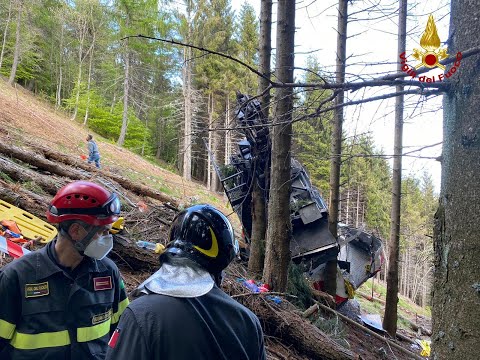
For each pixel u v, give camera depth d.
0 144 8.41
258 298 5.38
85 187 1.98
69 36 39.28
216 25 28.70
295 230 7.95
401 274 38.44
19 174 7.38
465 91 2.14
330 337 5.72
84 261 2.04
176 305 1.31
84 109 33.53
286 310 5.55
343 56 7.80
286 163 6.07
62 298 1.93
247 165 8.09
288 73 5.54
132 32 30.52
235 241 1.55
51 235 5.61
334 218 8.39
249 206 8.38
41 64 37.72
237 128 3.55
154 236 6.78
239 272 7.05
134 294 1.46
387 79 2.31
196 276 1.40
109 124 34.47
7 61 33.56
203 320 1.31
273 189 6.17
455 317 2.10
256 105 6.56
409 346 9.07
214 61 28.73
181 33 28.41
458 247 2.12
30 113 20.69
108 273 2.11
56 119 24.48
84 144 21.25
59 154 10.46
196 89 31.61
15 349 1.86
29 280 1.90
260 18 7.13
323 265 8.27
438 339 2.20
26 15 33.28
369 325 8.53
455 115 2.19
